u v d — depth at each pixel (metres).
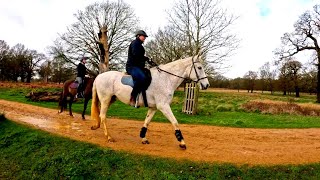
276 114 21.70
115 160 7.98
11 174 8.59
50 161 8.51
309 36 45.47
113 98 9.95
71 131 11.05
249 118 18.36
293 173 7.36
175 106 25.00
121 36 48.25
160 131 11.74
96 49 46.00
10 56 81.19
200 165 7.54
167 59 43.31
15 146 10.03
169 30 44.06
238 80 91.69
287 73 68.94
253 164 7.66
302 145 9.92
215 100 36.22
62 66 49.25
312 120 18.05
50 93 24.64
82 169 7.82
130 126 12.70
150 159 7.88
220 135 11.40
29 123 12.45
